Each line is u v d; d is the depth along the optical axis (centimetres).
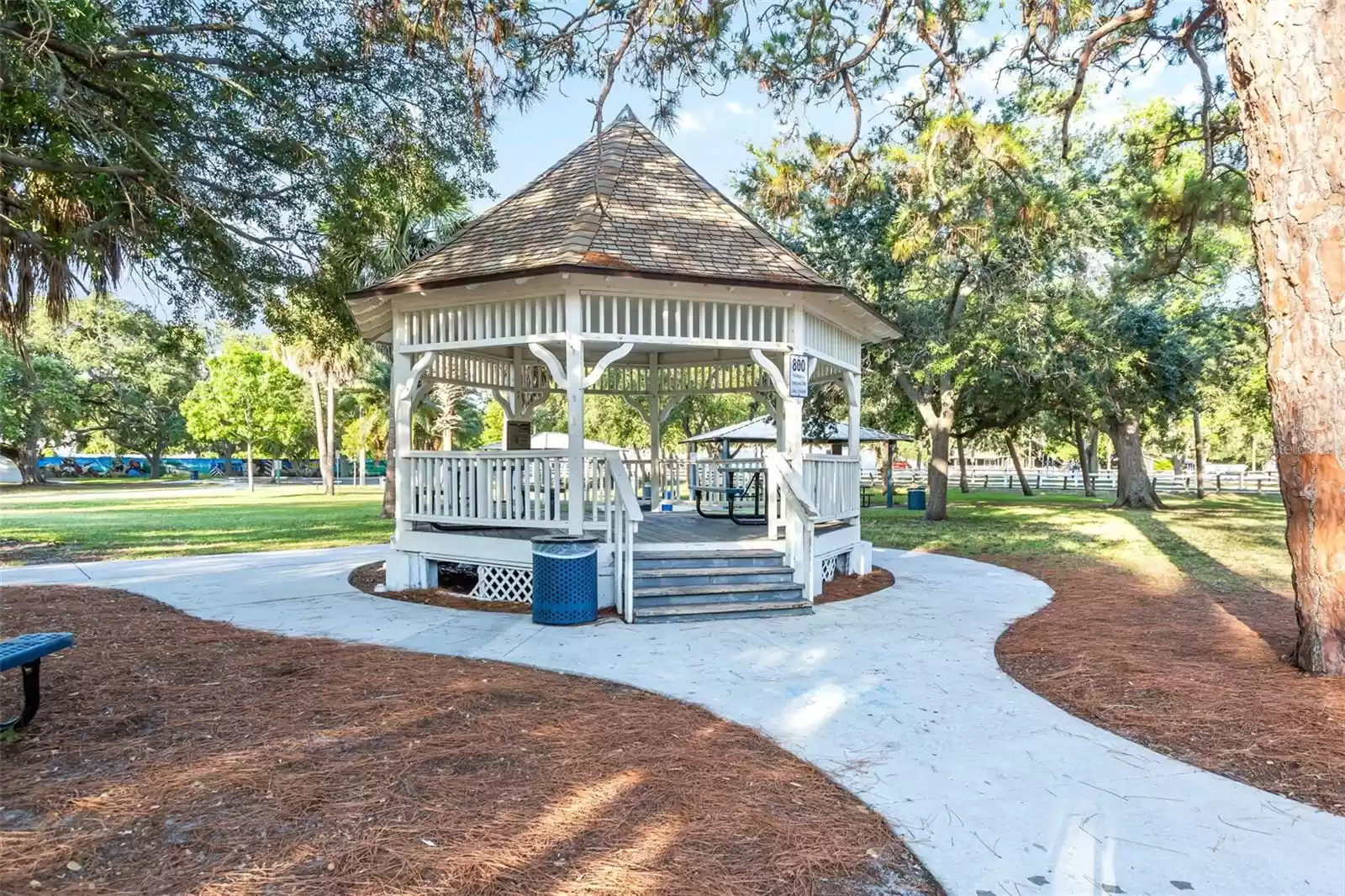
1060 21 873
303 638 691
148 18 950
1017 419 2461
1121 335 1994
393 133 1129
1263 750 421
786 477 876
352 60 1040
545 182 1007
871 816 344
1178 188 1035
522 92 789
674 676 571
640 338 844
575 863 296
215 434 4325
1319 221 539
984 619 782
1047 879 292
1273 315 571
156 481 5984
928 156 1065
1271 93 554
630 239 862
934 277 1877
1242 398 2848
